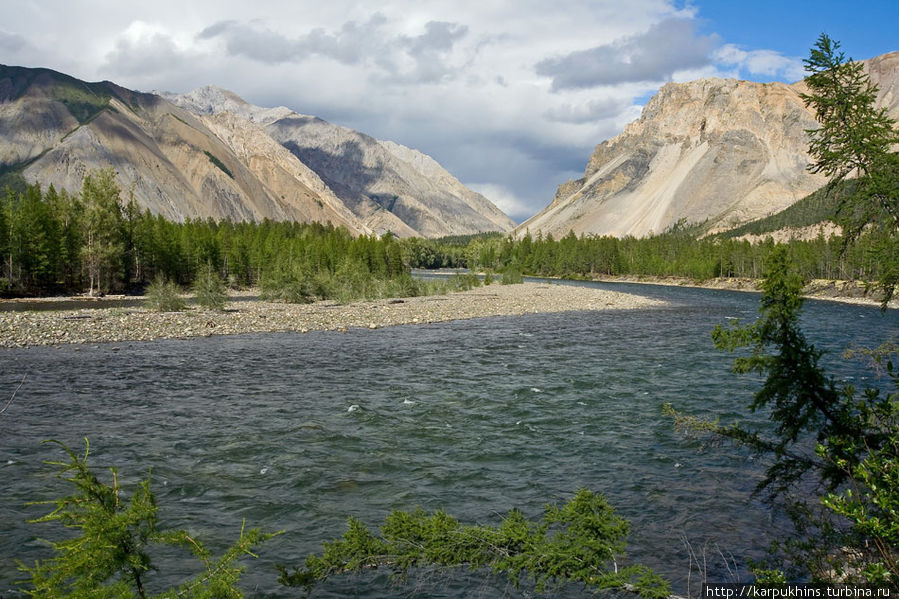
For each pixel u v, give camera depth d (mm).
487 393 21406
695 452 14555
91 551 4836
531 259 186875
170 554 9398
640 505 11281
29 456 13852
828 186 7875
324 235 174000
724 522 10398
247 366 26516
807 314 59250
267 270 101250
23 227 70375
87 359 27656
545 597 7766
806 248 102000
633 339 37312
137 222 87812
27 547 9547
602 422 17484
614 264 168250
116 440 15273
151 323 39594
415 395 21000
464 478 12906
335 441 15461
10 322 36688
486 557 7516
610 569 8070
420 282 79938
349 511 11133
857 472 6035
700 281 130250
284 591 8219
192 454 14281
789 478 8211
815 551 7383
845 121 7453
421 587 8195
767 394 7875
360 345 33500
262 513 11016
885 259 7207
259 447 14875
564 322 47906
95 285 80938
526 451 14773
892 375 7523
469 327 43500
